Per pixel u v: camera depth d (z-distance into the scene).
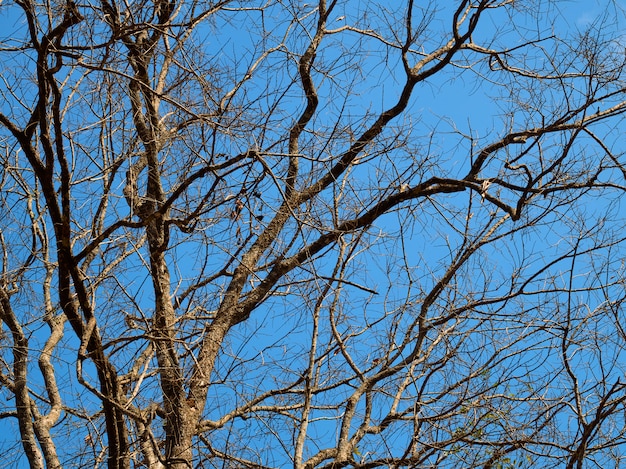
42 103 6.42
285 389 8.02
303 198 7.94
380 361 7.98
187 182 6.71
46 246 8.27
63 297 6.54
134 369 7.96
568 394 7.07
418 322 7.71
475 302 7.58
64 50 6.77
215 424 7.73
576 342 7.07
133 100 7.66
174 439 7.10
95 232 8.09
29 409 7.64
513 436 6.90
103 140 7.90
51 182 6.50
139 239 8.02
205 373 7.48
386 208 8.01
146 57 7.42
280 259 8.02
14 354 7.83
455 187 8.07
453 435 6.93
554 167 7.77
